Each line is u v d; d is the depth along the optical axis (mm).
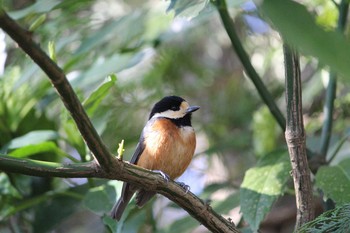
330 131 9102
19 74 10719
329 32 3217
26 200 9938
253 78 8914
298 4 3289
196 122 15578
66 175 5750
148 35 12164
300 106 6352
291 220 14133
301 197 6426
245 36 15188
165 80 15336
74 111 5309
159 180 6309
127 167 6055
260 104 15141
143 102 14383
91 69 10617
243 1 10031
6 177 9766
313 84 13297
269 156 8203
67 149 13867
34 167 5668
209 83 15727
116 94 14219
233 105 15281
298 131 6355
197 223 10250
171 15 12094
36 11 9422
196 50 16094
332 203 8008
